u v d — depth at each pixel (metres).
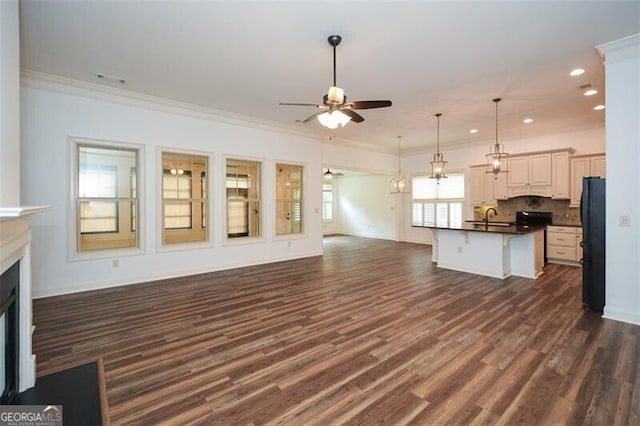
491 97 4.83
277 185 6.79
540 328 3.07
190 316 3.42
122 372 2.30
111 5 2.62
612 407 1.89
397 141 8.16
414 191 9.51
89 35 3.09
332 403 1.95
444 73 3.96
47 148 4.08
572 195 6.16
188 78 4.16
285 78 4.15
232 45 3.29
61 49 3.37
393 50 3.39
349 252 7.76
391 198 10.45
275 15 2.77
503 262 5.11
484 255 5.34
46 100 4.07
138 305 3.77
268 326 3.15
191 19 2.83
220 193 5.68
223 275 5.31
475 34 3.07
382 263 6.35
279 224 6.88
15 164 2.00
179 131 5.19
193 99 4.97
